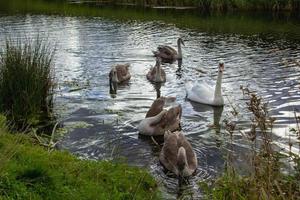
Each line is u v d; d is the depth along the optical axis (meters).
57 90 15.80
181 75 18.91
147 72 19.17
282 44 24.92
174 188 9.43
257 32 28.75
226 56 22.02
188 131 12.55
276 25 31.38
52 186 6.96
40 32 26.33
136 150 11.26
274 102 14.78
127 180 8.32
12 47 13.81
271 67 19.70
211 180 9.37
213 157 10.82
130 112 13.88
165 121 12.34
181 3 39.75
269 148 6.84
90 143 11.38
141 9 37.81
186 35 27.50
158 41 25.39
